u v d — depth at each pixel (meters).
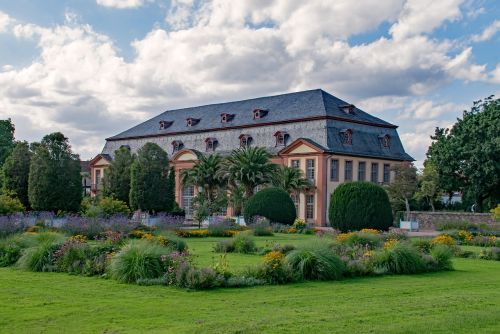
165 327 9.74
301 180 54.34
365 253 18.66
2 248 18.61
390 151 62.56
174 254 15.45
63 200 41.38
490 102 56.66
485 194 56.31
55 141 41.69
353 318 10.42
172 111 79.62
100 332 9.39
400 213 55.06
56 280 15.18
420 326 9.73
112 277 15.30
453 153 54.59
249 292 13.73
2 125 77.25
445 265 19.17
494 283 15.86
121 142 79.75
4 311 11.09
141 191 47.03
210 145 67.19
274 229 41.88
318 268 15.95
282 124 60.72
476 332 9.40
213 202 53.12
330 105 59.88
